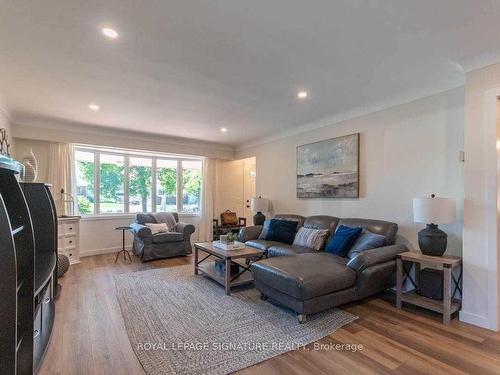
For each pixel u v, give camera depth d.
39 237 2.71
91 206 5.55
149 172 6.32
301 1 1.73
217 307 2.89
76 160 5.36
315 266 2.78
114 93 3.31
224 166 7.11
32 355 1.58
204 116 4.28
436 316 2.68
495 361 1.95
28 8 1.79
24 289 1.58
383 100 3.56
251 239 4.74
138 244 5.11
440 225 3.06
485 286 2.43
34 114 4.17
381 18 1.91
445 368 1.87
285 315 2.69
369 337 2.28
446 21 1.95
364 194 3.89
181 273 4.12
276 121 4.57
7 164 1.28
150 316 2.67
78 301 3.02
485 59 2.43
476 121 2.50
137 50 2.33
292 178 5.14
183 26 2.00
